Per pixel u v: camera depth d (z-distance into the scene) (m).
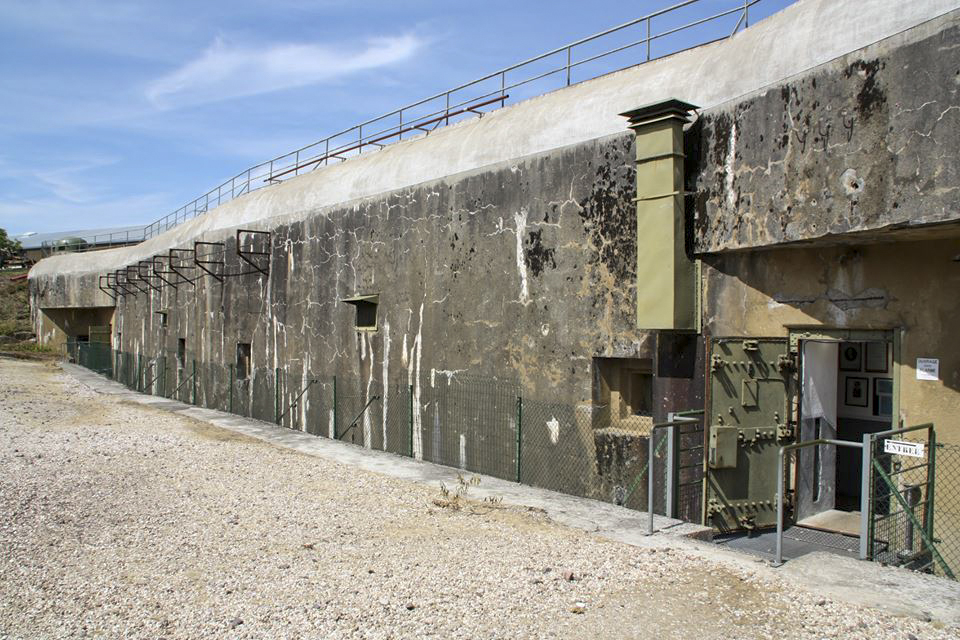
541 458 10.17
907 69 5.93
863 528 6.28
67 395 23.31
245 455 12.80
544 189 10.21
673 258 8.09
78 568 6.55
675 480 8.12
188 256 23.58
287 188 18.38
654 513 8.59
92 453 12.66
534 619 5.23
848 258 7.16
